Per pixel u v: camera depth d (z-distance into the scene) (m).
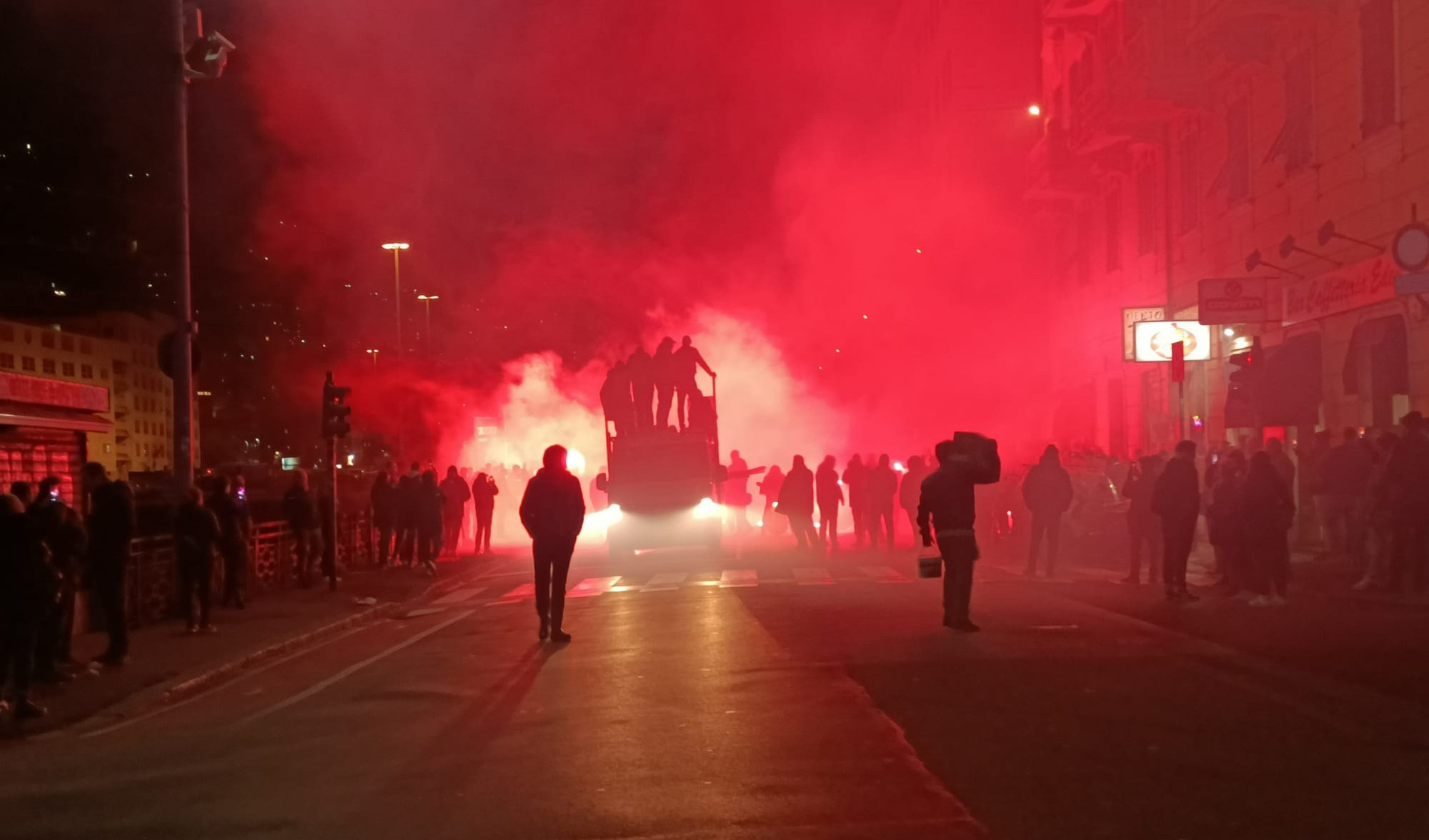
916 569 21.14
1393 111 20.06
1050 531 19.20
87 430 18.77
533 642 13.59
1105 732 7.96
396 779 7.45
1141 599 15.88
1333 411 22.36
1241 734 7.84
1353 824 5.87
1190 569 20.66
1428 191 18.86
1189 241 29.42
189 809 7.03
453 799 6.92
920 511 13.09
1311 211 23.03
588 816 6.45
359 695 10.73
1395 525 15.64
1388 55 20.31
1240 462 16.22
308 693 11.11
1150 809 6.21
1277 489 14.93
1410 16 19.36
